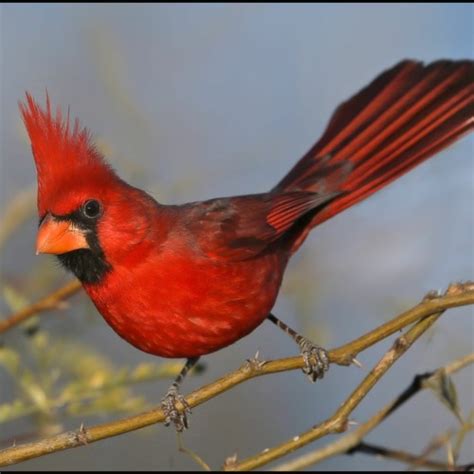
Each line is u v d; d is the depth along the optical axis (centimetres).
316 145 957
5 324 907
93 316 1010
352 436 852
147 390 1210
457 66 944
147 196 821
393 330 742
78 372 912
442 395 796
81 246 796
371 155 941
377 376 753
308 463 858
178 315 814
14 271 1155
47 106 795
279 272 891
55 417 886
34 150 796
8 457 706
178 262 809
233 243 830
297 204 893
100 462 1184
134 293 808
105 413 886
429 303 741
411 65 956
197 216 834
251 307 842
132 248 802
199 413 1223
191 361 866
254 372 743
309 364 866
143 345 833
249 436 1221
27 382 885
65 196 790
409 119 939
